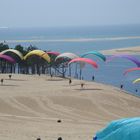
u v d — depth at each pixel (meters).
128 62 158.12
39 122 45.59
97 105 60.19
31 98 61.62
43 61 105.50
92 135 37.22
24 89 69.06
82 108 58.78
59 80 82.94
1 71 109.00
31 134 37.38
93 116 54.62
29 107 58.00
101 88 70.69
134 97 67.31
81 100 61.59
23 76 87.50
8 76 86.12
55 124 44.34
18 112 54.88
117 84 102.25
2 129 40.12
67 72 128.88
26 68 109.56
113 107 60.03
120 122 16.69
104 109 58.69
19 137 35.69
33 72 108.38
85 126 43.34
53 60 104.44
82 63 90.56
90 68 141.75
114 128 16.73
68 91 67.19
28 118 48.72
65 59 103.62
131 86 98.31
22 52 107.81
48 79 84.00
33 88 70.31
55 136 36.47
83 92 66.44
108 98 63.75
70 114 54.91
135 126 15.58
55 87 71.56
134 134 15.26
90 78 114.94
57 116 53.09
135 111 58.97
